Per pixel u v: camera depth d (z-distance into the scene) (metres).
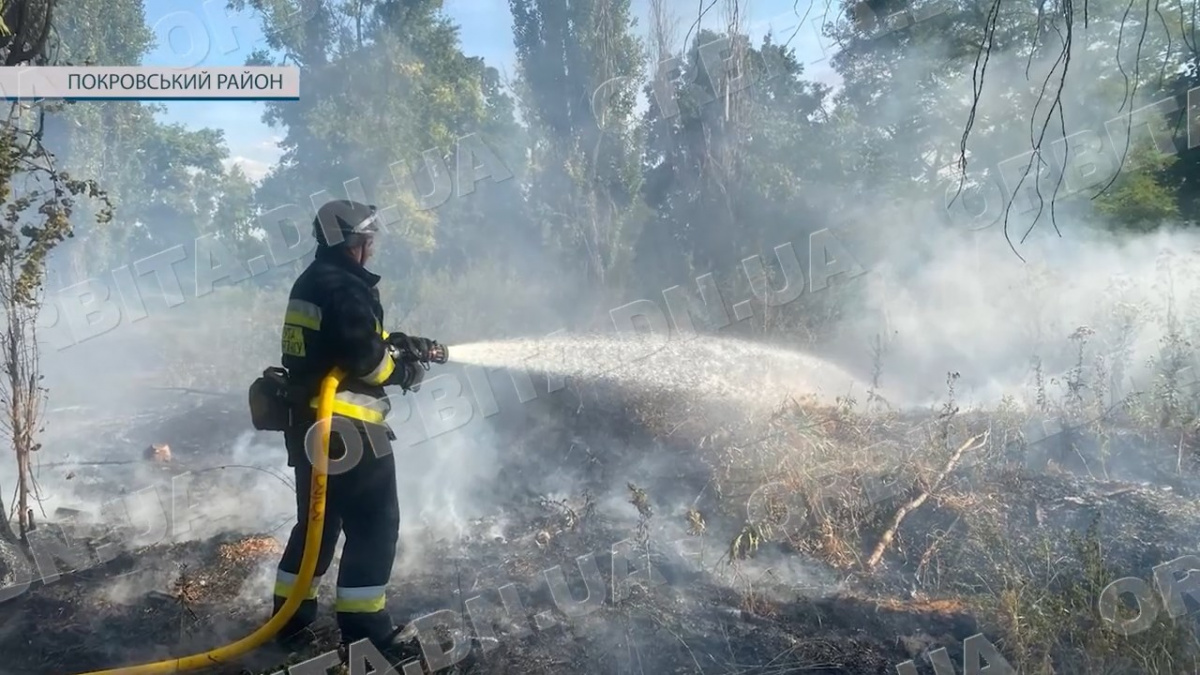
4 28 4.46
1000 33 12.13
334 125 16.55
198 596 4.23
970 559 4.50
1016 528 4.72
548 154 17.03
